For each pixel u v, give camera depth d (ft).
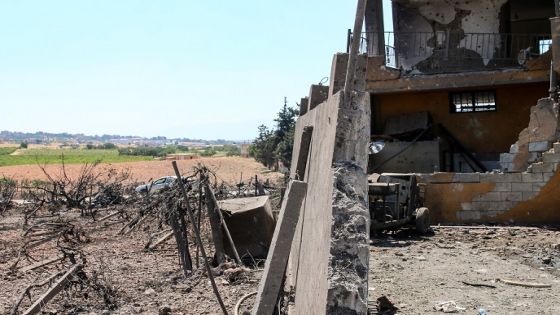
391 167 73.41
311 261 18.57
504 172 61.36
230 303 30.68
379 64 74.38
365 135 16.78
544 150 59.67
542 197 58.85
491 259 39.75
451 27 81.82
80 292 33.58
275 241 18.15
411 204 52.21
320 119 22.49
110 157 341.21
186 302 31.22
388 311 26.48
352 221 15.33
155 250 50.21
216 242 40.57
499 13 80.07
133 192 105.50
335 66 21.65
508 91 74.59
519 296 29.27
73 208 96.48
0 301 33.27
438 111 77.15
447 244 46.57
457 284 31.96
